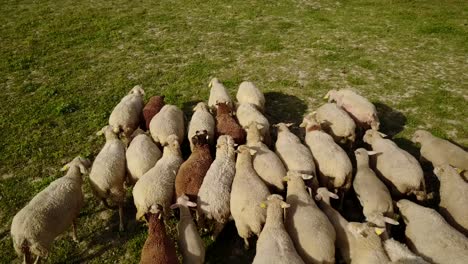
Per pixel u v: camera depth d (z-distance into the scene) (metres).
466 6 22.14
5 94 13.69
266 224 7.03
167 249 6.69
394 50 16.33
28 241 6.82
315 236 6.73
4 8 23.20
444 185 8.10
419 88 13.30
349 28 18.84
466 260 6.30
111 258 7.72
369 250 6.53
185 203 7.42
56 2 24.27
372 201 7.72
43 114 12.38
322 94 13.12
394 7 22.09
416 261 6.18
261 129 9.77
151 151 9.05
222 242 7.92
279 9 21.91
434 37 17.58
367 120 10.66
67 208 7.50
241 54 16.23
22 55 16.72
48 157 10.48
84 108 12.69
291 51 16.36
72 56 16.56
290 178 7.86
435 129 11.11
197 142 9.07
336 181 8.45
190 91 13.48
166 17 21.00
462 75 14.13
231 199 7.68
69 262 7.66
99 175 8.19
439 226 6.90
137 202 7.81
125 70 15.16
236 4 22.98
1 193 9.31
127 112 10.55
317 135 9.47
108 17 21.17
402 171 8.36
